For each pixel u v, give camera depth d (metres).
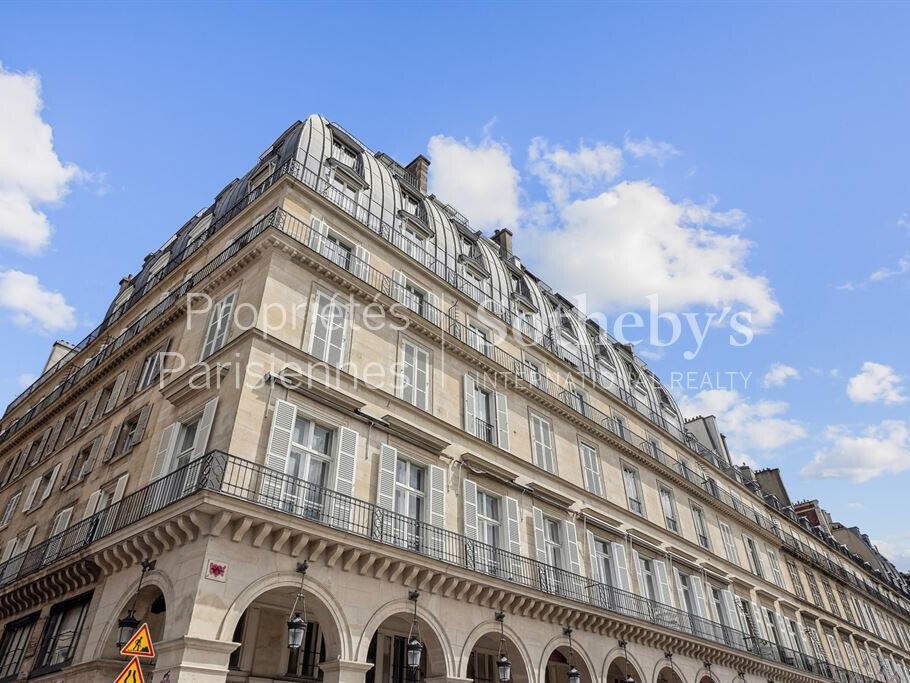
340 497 15.73
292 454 15.70
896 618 53.62
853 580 48.88
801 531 45.91
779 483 52.62
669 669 23.47
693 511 32.66
